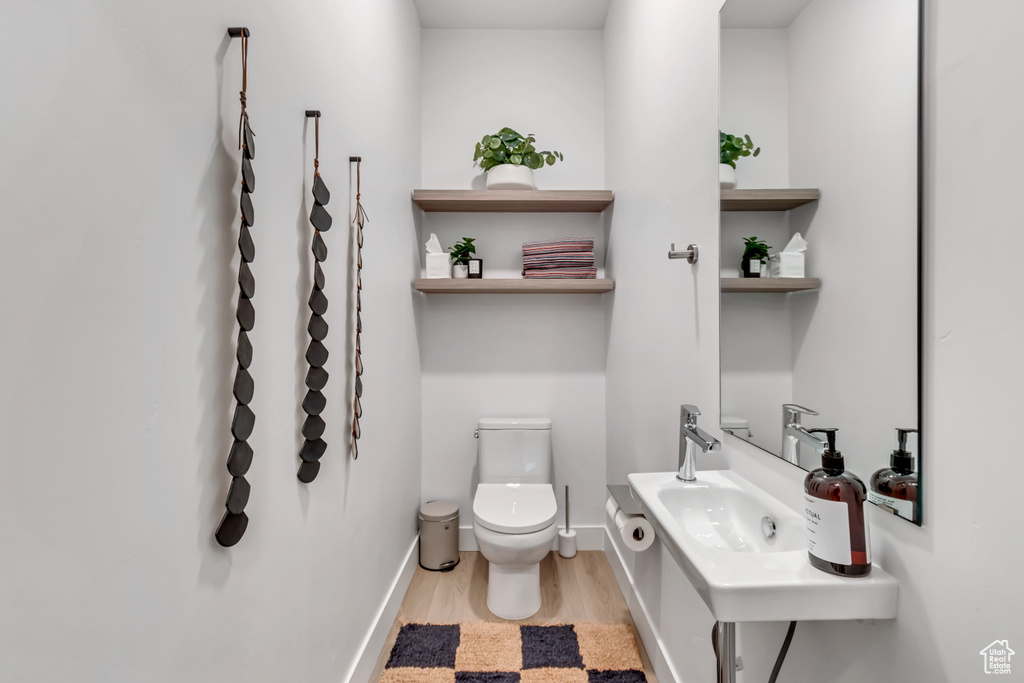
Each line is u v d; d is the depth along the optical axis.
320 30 1.25
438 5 2.52
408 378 2.31
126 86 0.61
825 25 0.86
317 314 1.15
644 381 1.92
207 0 0.78
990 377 0.56
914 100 0.65
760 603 0.72
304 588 1.15
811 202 0.90
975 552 0.58
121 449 0.61
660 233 1.74
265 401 0.97
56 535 0.52
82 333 0.55
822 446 0.86
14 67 0.48
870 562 0.73
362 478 1.59
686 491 1.18
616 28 2.39
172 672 0.70
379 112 1.79
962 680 0.60
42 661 0.51
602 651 1.79
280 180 1.03
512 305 2.71
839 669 0.81
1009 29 0.53
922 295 0.65
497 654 1.77
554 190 2.66
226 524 0.81
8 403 0.48
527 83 2.72
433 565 2.44
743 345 1.15
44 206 0.51
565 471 2.72
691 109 1.46
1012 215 0.53
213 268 0.80
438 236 2.69
